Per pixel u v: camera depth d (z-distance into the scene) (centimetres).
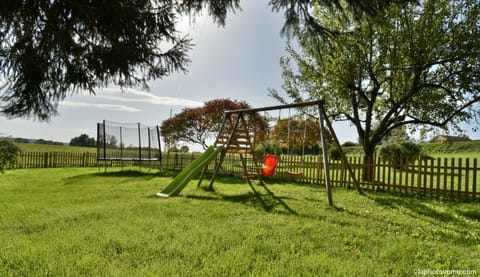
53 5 281
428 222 474
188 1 331
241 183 978
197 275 255
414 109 1062
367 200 669
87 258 284
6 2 255
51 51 313
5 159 602
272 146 1730
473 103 948
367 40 997
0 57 310
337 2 341
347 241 357
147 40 322
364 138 1117
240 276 257
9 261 275
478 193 696
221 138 884
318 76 1100
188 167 842
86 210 500
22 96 322
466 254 329
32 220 428
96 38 315
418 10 938
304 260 293
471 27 893
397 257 313
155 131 1541
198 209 529
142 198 650
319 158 984
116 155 1602
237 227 406
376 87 1068
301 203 605
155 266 270
